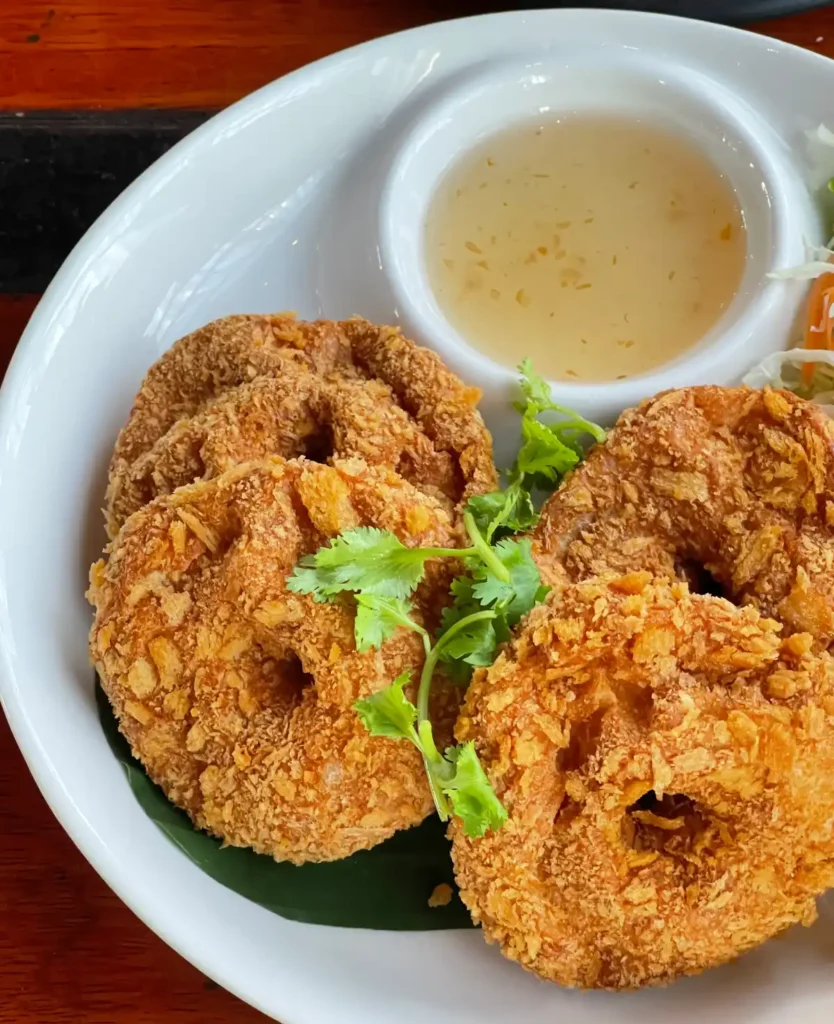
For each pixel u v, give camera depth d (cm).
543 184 30
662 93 30
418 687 22
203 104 33
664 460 24
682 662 22
